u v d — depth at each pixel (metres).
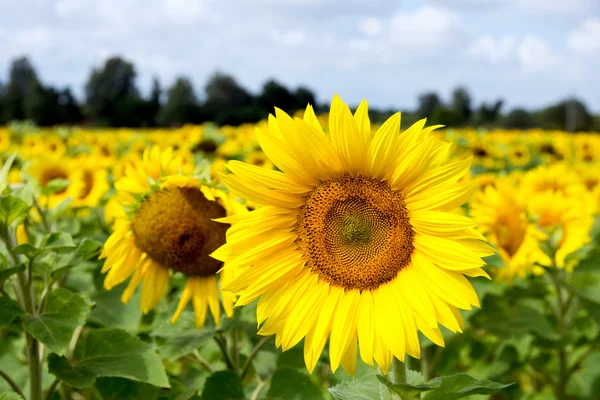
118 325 0.87
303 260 0.58
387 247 0.56
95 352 0.66
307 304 0.57
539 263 0.98
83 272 1.03
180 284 0.92
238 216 0.57
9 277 0.68
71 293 0.65
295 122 0.55
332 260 0.57
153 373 0.64
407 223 0.56
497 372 1.07
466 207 1.13
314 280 0.57
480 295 0.97
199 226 0.74
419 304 0.53
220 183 0.74
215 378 0.71
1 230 0.66
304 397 0.70
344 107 0.55
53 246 0.64
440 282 0.53
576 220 1.07
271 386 0.71
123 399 0.69
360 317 0.55
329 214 0.57
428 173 0.54
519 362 1.06
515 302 1.13
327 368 1.10
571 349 1.08
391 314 0.54
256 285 0.57
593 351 1.07
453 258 0.52
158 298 0.78
